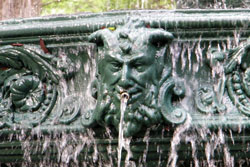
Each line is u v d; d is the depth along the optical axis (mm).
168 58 4113
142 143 4004
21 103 4379
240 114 4004
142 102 3887
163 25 4125
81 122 4094
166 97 3990
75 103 4258
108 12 4320
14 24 4449
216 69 4137
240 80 4109
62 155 4246
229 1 5773
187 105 4086
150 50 3977
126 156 4078
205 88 4121
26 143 4270
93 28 4211
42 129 4199
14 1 10070
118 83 3881
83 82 4305
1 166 4582
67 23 4293
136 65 3920
